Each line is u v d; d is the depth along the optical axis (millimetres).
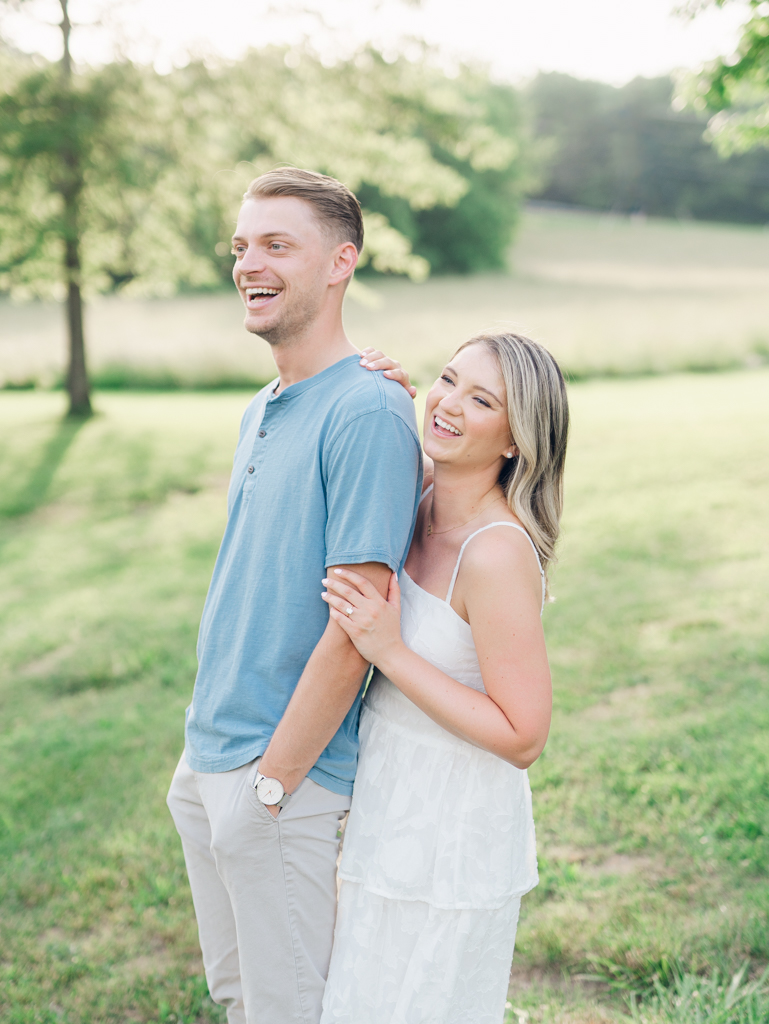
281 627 1675
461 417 1656
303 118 12156
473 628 1612
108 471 9945
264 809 1650
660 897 2553
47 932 2730
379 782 1716
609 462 8789
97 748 3982
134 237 12633
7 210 10891
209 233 12812
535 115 69938
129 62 11109
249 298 1737
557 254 46625
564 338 17250
